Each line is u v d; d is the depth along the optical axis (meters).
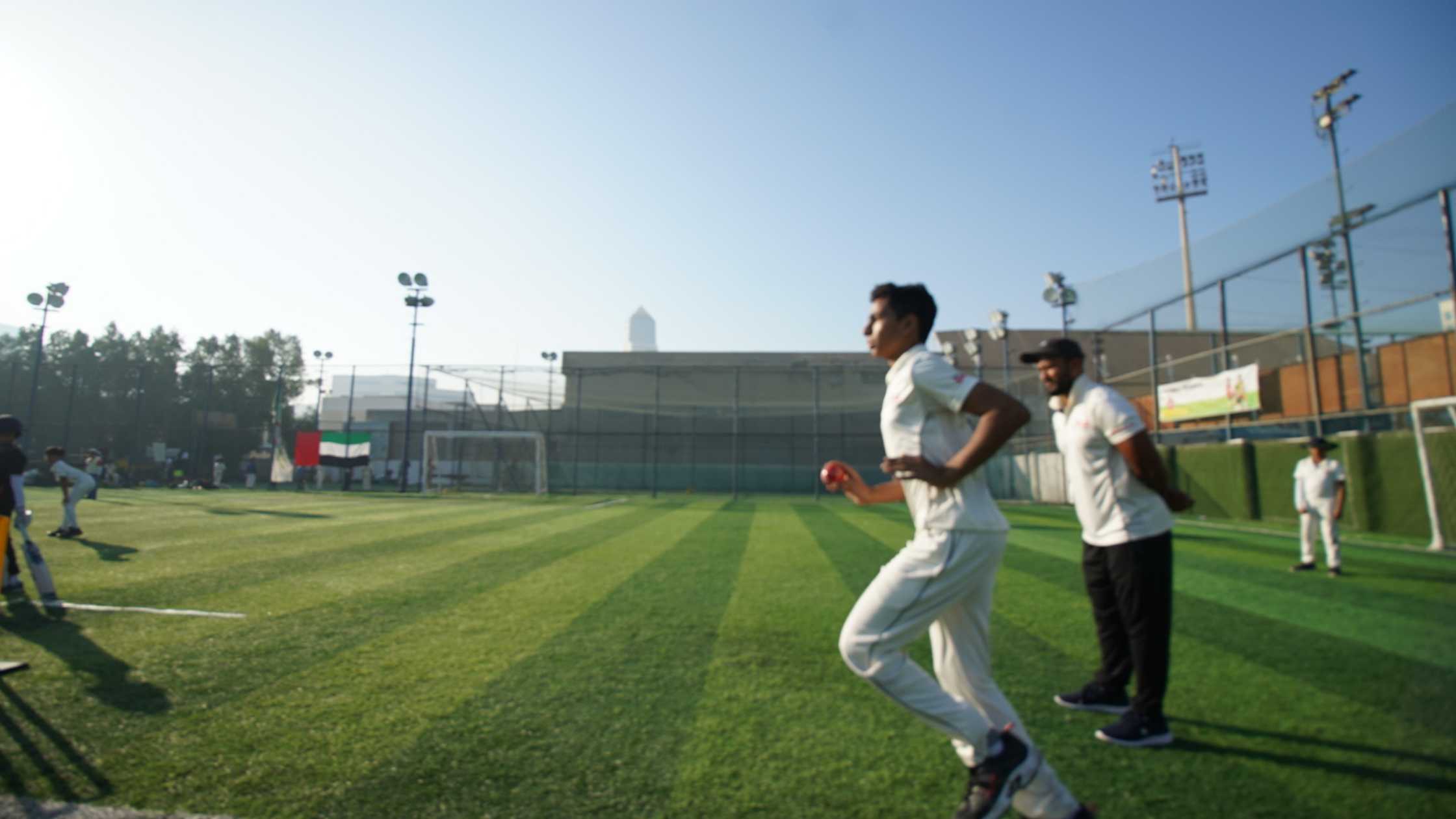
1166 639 2.60
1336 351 12.78
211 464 32.34
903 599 1.80
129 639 3.93
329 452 25.48
